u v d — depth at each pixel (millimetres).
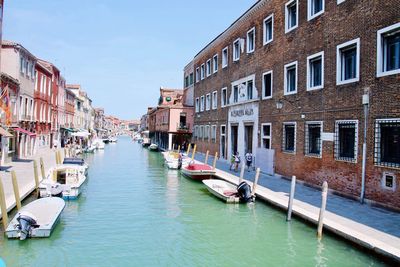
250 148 23547
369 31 12219
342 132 13828
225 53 29047
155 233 10891
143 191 17844
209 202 15102
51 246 9602
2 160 23656
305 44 16359
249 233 10750
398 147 11078
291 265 8375
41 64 34969
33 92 31750
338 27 13945
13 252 9117
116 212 13430
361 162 12398
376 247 7711
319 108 15070
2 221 10445
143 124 130250
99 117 111125
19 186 14984
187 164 24484
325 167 14508
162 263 8586
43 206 11812
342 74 13891
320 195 13766
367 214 10609
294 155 17109
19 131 26141
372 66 12039
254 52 22453
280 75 18797
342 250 8766
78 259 8781
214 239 10320
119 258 8883
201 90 36812
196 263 8578
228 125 27562
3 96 23047
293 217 11297
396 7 11109
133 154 45812
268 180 17891
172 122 43438
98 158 38812
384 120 11430
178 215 13000
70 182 16297
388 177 11148
